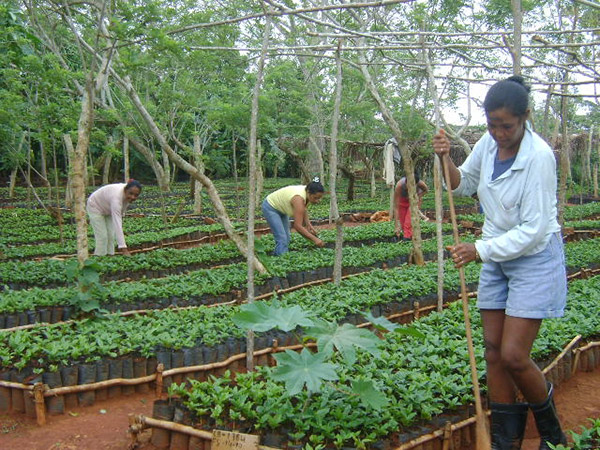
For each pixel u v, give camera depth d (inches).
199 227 573.3
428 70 250.1
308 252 400.2
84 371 196.5
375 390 151.5
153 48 283.3
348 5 214.2
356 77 545.3
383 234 506.3
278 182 1186.0
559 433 147.9
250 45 592.7
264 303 154.9
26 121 485.4
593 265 394.0
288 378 144.6
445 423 159.3
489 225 147.6
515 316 137.6
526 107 129.7
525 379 139.1
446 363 190.1
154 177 1337.4
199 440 155.3
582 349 224.2
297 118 677.3
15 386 187.8
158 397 203.2
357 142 789.9
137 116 519.2
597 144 978.1
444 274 330.0
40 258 420.5
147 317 251.4
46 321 262.5
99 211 391.9
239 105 468.8
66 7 290.7
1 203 831.7
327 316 248.5
